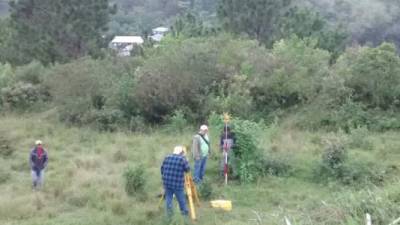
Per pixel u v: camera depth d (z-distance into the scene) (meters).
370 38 76.12
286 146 18.70
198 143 14.67
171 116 24.17
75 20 35.62
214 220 12.11
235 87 23.78
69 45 36.28
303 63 25.64
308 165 16.67
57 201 13.76
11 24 36.53
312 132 21.59
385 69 22.89
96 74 26.19
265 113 24.00
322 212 8.43
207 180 14.23
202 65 24.81
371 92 22.94
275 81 24.30
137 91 24.30
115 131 23.41
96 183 15.02
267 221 9.16
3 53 37.06
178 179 11.91
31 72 30.97
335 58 33.50
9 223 12.23
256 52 26.45
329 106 22.88
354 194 9.12
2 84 29.67
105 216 12.38
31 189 14.80
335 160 15.52
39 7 35.91
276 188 14.77
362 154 17.42
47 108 27.94
